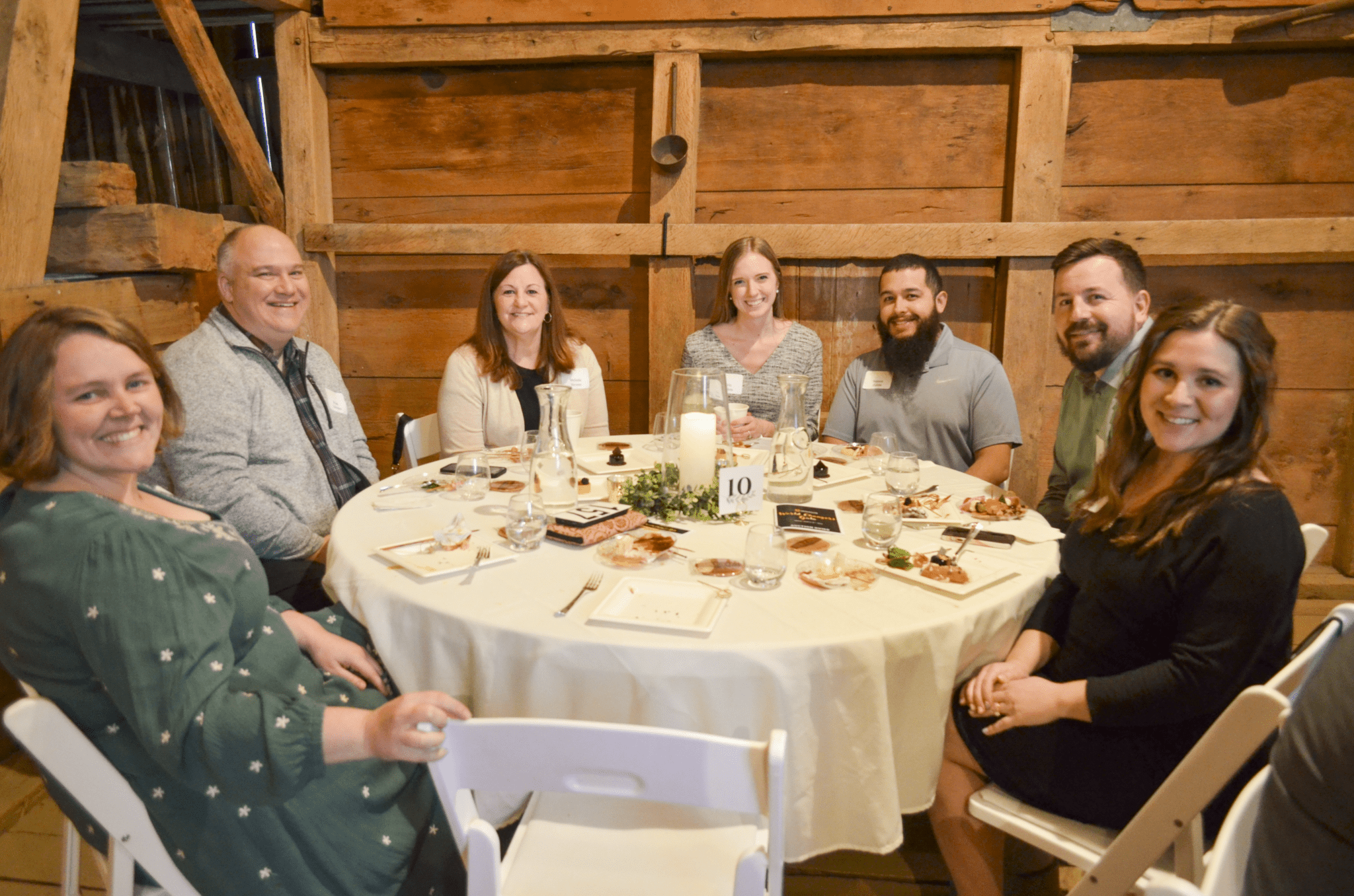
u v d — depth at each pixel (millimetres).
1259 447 1218
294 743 979
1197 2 2922
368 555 1492
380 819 1172
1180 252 3062
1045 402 3303
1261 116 3076
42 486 1086
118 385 1096
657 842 1136
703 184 3336
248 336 2148
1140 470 1380
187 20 2910
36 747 903
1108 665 1342
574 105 3338
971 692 1375
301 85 3305
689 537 1630
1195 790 903
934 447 2723
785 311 3375
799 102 3246
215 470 1975
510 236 3338
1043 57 3018
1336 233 2986
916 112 3211
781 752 821
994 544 1627
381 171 3459
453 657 1251
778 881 892
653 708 1147
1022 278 3164
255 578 1213
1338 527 3236
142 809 1003
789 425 1852
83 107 4449
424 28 3240
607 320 3482
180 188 4645
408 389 3611
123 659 966
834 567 1431
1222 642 1166
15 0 2078
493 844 902
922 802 1296
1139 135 3131
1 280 2076
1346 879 693
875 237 3203
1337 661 769
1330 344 3146
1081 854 1174
